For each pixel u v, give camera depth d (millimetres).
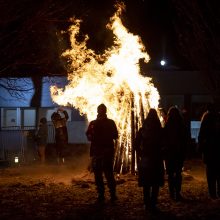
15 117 28125
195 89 26625
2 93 27391
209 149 10578
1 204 10414
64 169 17438
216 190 11578
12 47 17406
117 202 10500
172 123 10516
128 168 14523
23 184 13492
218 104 21859
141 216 9125
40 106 27094
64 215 9258
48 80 26375
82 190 12219
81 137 27125
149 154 9477
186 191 11805
